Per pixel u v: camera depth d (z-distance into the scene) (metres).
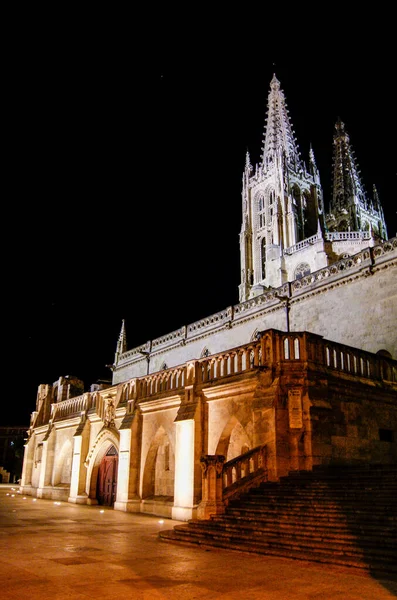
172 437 24.20
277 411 17.27
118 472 26.80
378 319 27.70
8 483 69.81
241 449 20.80
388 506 12.05
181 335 46.06
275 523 13.21
